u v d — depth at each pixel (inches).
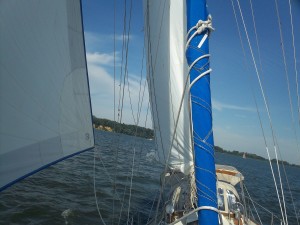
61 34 110.0
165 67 164.6
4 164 90.0
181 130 154.3
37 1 100.7
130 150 1023.6
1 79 90.4
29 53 98.3
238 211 239.9
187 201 190.2
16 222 306.7
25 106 96.7
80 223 330.3
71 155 112.8
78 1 117.0
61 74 109.5
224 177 322.7
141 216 366.3
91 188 476.4
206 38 110.3
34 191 416.2
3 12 91.4
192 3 114.0
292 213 612.1
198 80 106.7
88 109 122.2
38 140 100.7
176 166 161.3
